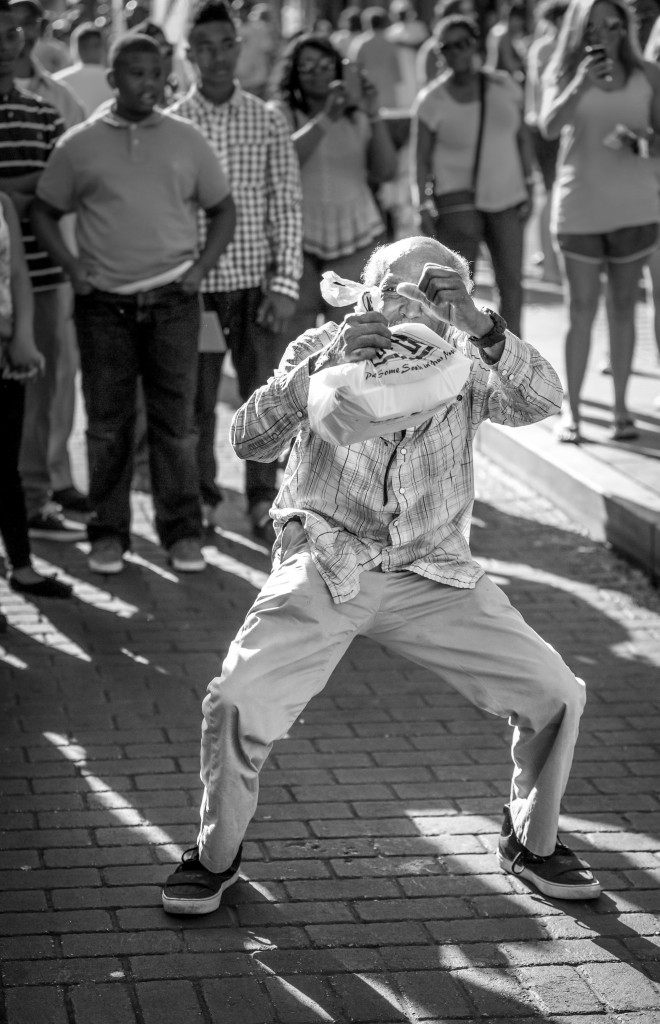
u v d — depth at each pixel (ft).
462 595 11.93
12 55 20.36
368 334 10.30
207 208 20.59
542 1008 10.85
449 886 12.59
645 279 37.63
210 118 21.48
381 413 10.19
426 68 45.44
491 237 26.84
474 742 15.69
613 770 15.03
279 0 81.56
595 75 23.38
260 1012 10.69
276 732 11.38
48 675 17.24
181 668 17.57
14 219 18.57
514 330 27.32
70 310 23.00
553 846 12.44
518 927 11.96
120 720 15.97
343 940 11.69
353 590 11.51
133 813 13.74
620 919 12.12
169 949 11.47
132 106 19.71
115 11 47.65
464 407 11.74
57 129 21.38
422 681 17.44
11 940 11.50
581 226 24.40
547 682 11.72
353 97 23.03
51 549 22.26
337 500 11.60
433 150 26.86
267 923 11.91
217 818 11.62
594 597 20.35
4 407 19.15
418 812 13.97
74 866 12.70
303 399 10.96
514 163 26.61
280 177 21.81
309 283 23.15
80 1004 10.70
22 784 14.29
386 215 28.63
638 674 17.65
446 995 10.98
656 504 21.85
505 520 23.89
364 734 15.83
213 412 22.72
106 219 19.85
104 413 20.56
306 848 13.19
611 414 27.27
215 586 20.65
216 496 22.93
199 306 20.53
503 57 46.65
